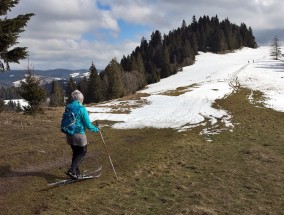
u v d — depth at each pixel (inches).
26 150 542.3
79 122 386.6
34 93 1102.4
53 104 3147.1
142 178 409.1
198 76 3964.1
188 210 303.0
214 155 531.5
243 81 2409.0
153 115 1099.3
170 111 1193.4
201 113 1111.0
